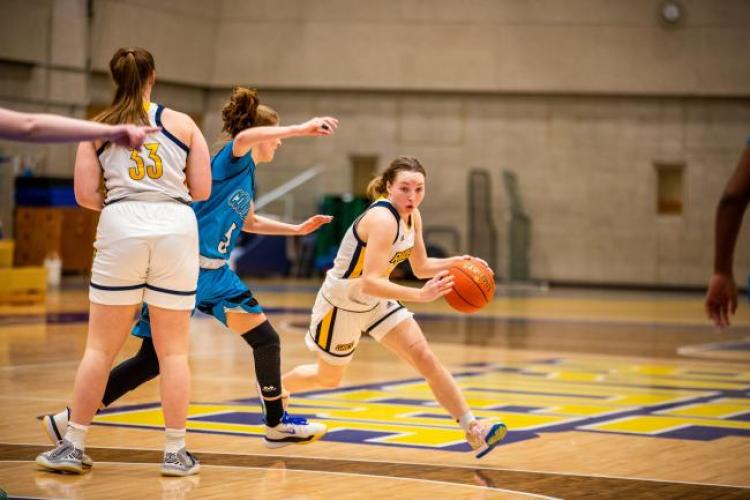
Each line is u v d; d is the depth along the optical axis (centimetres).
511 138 3322
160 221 583
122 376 629
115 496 541
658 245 3291
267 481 591
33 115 495
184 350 604
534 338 1666
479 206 3319
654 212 3284
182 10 3119
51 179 2603
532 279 3344
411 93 3334
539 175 3322
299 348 1391
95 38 2889
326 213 3238
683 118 3262
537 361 1330
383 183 674
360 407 908
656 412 905
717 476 626
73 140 502
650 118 3272
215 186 650
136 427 773
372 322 679
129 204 584
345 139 3362
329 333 694
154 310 592
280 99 3344
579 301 2688
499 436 648
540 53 3238
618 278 3306
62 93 2775
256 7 3256
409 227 678
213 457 666
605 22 3206
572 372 1212
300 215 3278
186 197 601
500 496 559
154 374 637
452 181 3344
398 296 634
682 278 3278
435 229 3350
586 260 3316
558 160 3309
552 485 593
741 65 3177
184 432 606
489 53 3247
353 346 703
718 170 3250
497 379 1136
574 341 1622
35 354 1248
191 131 601
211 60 3247
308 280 3206
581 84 3238
